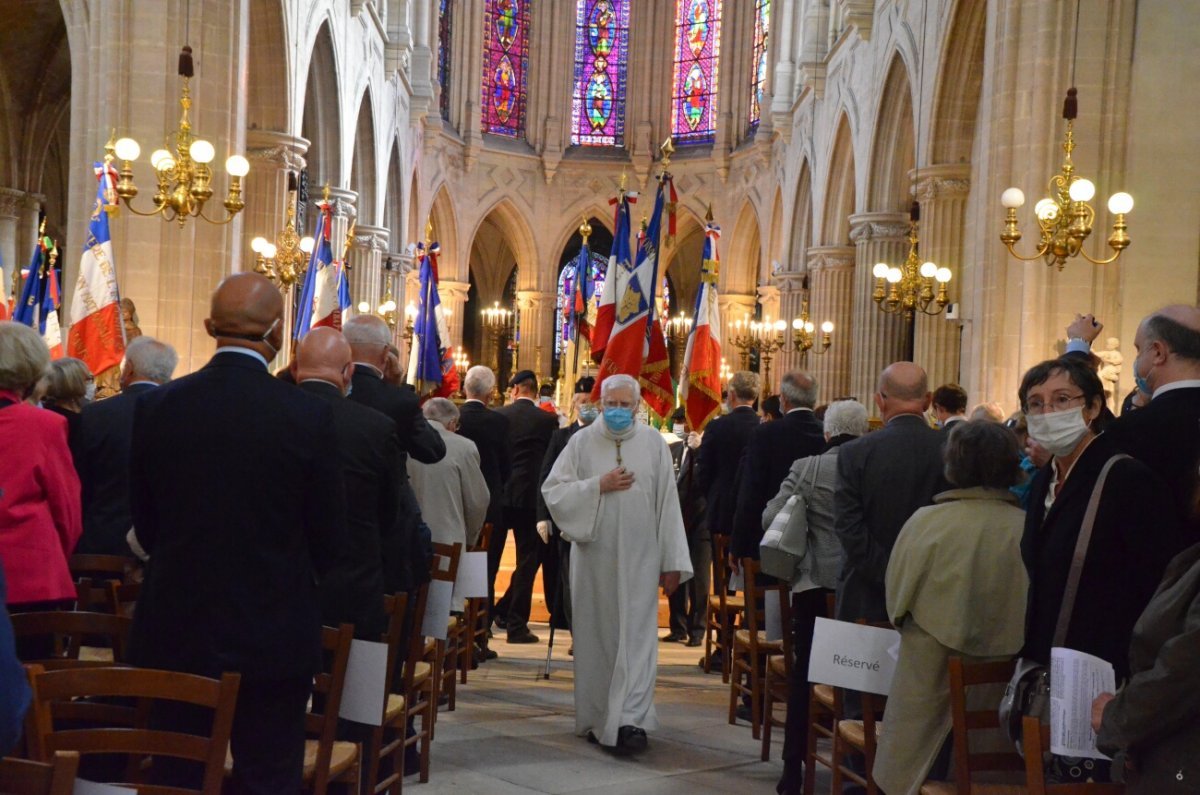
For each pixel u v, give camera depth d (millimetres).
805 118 33469
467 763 7285
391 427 5844
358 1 27594
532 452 12211
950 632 4824
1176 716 3234
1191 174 14922
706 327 13539
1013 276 15406
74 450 6391
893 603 4977
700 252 45188
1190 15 14875
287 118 22094
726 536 10406
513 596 12602
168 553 4258
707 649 11109
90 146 16250
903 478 6090
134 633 4281
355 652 4980
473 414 10969
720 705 9586
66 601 5727
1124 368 14977
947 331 21453
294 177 22406
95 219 12555
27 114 25609
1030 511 4469
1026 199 15234
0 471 5191
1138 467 4195
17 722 2512
